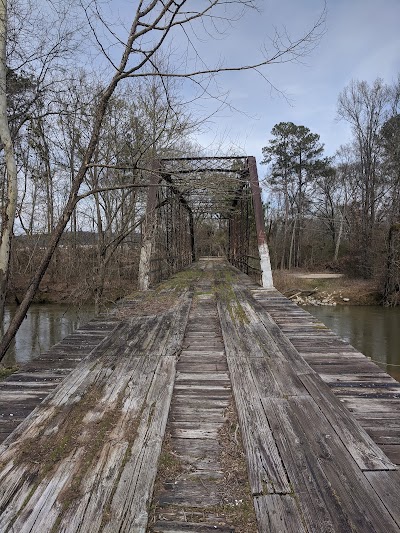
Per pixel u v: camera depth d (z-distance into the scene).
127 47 4.40
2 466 1.78
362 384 2.78
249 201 12.77
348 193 38.22
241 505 1.57
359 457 1.85
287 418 2.26
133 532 1.38
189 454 1.95
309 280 26.00
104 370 3.06
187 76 4.50
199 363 3.34
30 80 6.75
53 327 13.26
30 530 1.39
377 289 21.61
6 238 5.28
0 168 6.64
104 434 2.08
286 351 3.53
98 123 4.64
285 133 37.62
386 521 1.43
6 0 5.40
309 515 1.46
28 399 2.55
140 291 7.60
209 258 27.38
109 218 11.61
